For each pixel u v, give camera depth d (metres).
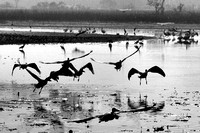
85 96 32.97
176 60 56.03
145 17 193.75
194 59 57.25
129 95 33.53
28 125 25.41
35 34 104.38
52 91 34.78
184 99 32.16
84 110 28.67
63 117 27.00
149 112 28.27
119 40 92.50
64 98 32.16
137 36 103.38
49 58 56.91
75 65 50.66
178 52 66.81
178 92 34.81
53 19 197.62
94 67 48.94
